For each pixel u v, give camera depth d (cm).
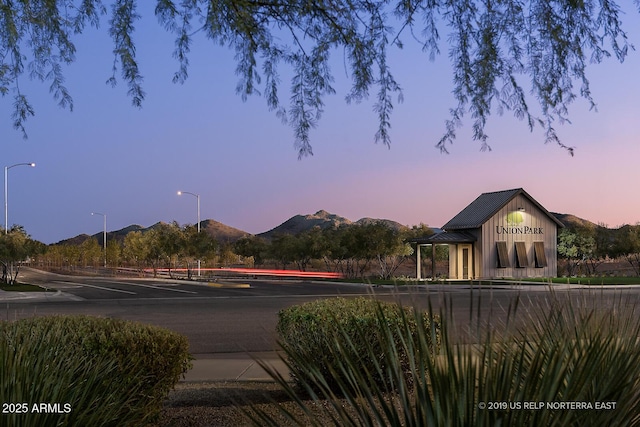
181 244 5409
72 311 2152
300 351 706
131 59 545
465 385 238
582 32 498
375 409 251
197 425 654
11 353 380
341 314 706
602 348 313
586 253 5150
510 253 4819
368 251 5359
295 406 685
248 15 549
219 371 1016
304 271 6234
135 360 580
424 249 5825
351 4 538
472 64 524
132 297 2889
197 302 2553
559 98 512
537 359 251
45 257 10875
